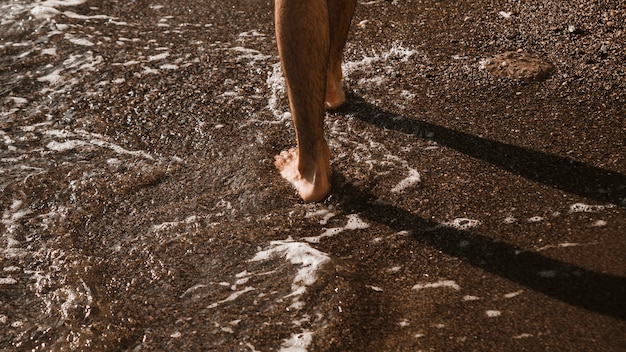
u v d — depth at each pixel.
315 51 2.60
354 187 2.82
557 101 3.11
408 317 2.45
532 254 2.60
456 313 2.45
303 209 2.77
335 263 2.57
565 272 2.54
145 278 2.59
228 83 3.26
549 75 3.22
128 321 2.48
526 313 2.45
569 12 3.53
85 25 3.58
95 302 2.53
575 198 2.76
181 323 2.46
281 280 2.55
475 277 2.55
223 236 2.69
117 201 2.82
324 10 2.58
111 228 2.74
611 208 2.72
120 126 3.10
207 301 2.51
